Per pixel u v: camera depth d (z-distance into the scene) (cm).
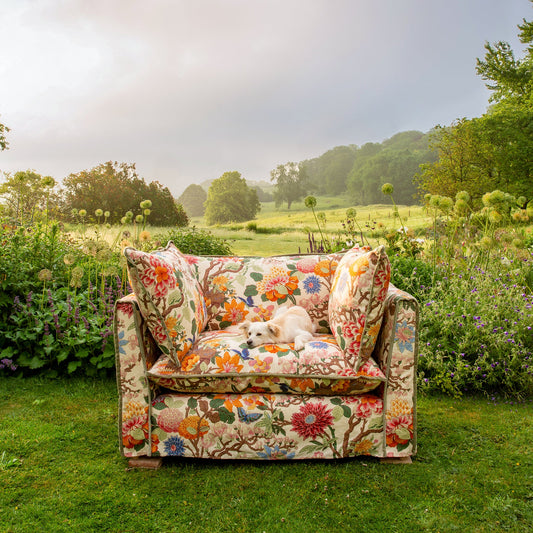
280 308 311
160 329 232
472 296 392
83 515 196
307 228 578
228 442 235
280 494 212
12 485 217
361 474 228
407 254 568
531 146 1909
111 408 309
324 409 233
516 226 547
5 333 365
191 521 193
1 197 670
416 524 190
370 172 7581
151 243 696
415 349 232
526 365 328
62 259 460
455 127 2081
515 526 187
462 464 237
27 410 303
